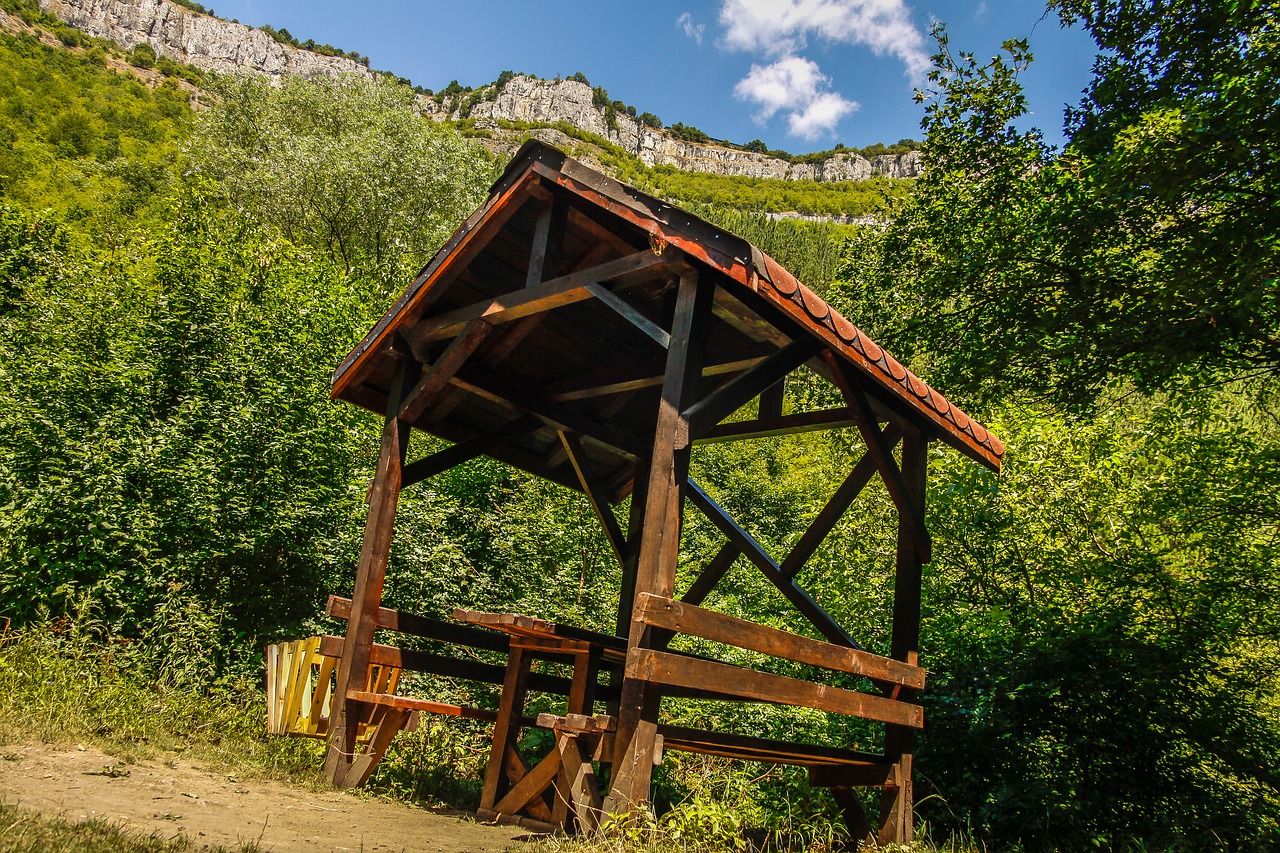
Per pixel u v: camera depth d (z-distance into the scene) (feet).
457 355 18.48
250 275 41.57
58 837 9.38
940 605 27.22
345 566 33.12
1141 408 43.42
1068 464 28.12
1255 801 22.49
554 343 21.67
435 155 96.02
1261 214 27.02
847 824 19.10
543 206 17.15
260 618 31.30
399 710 18.69
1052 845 20.58
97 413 32.07
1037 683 22.48
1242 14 30.30
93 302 37.65
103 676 22.91
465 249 18.25
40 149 175.42
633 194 15.01
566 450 24.30
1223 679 24.56
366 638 19.01
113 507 28.91
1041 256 36.45
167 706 22.17
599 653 18.62
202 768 16.93
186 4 639.35
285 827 13.01
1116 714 22.26
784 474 76.43
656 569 13.05
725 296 15.47
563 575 35.73
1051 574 26.27
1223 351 31.19
